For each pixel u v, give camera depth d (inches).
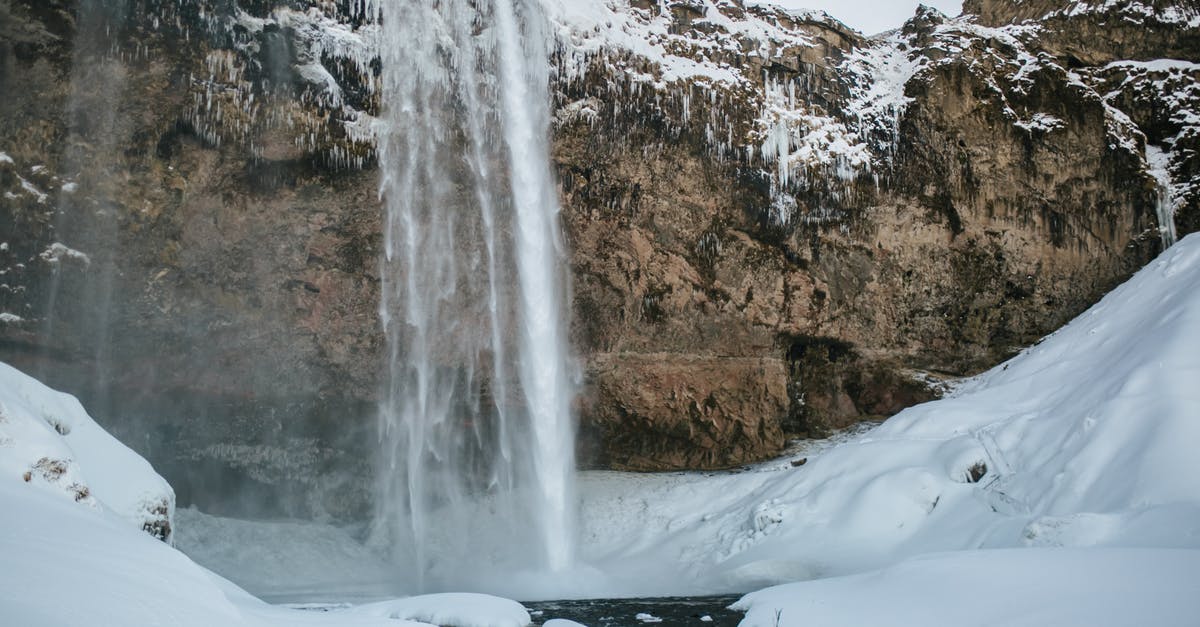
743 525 710.5
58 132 633.6
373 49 698.2
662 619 462.3
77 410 359.6
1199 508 419.8
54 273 655.1
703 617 465.1
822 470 722.2
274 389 762.8
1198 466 479.5
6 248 637.9
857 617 332.5
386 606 421.4
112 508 329.4
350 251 751.7
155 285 690.2
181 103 650.2
